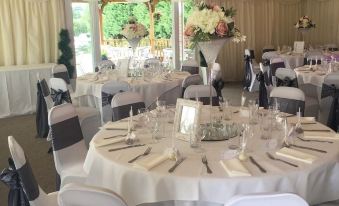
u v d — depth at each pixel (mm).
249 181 1865
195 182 1885
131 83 5066
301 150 2246
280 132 2611
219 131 2551
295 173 1934
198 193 1887
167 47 11398
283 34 11211
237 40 2826
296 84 5098
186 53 9430
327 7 10773
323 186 2084
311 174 1971
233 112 3244
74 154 3062
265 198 1391
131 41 6293
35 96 6988
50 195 2381
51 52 7758
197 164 2062
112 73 5750
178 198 1927
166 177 1933
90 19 8352
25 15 7285
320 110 4988
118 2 10430
